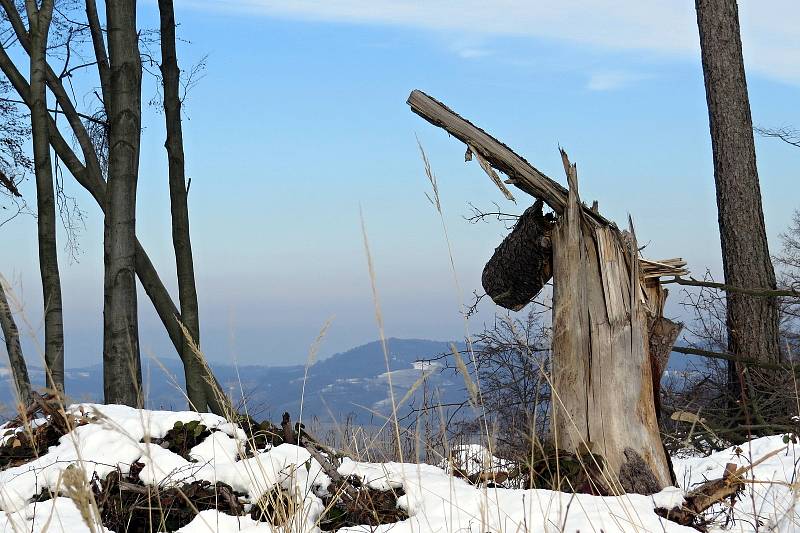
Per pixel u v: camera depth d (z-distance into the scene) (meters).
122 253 9.42
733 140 10.89
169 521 3.71
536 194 4.95
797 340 10.91
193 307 10.55
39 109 10.43
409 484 3.90
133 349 9.30
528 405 7.07
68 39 11.73
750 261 10.59
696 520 3.76
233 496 3.79
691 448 8.79
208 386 10.20
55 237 10.21
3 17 11.45
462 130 5.03
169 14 11.08
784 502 4.09
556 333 4.81
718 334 10.66
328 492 3.92
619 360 4.69
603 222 4.91
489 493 3.85
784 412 9.29
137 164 9.80
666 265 4.90
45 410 4.62
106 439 4.33
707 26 11.12
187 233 10.77
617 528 3.35
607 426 4.60
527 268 5.42
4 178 10.71
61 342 9.88
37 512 3.61
